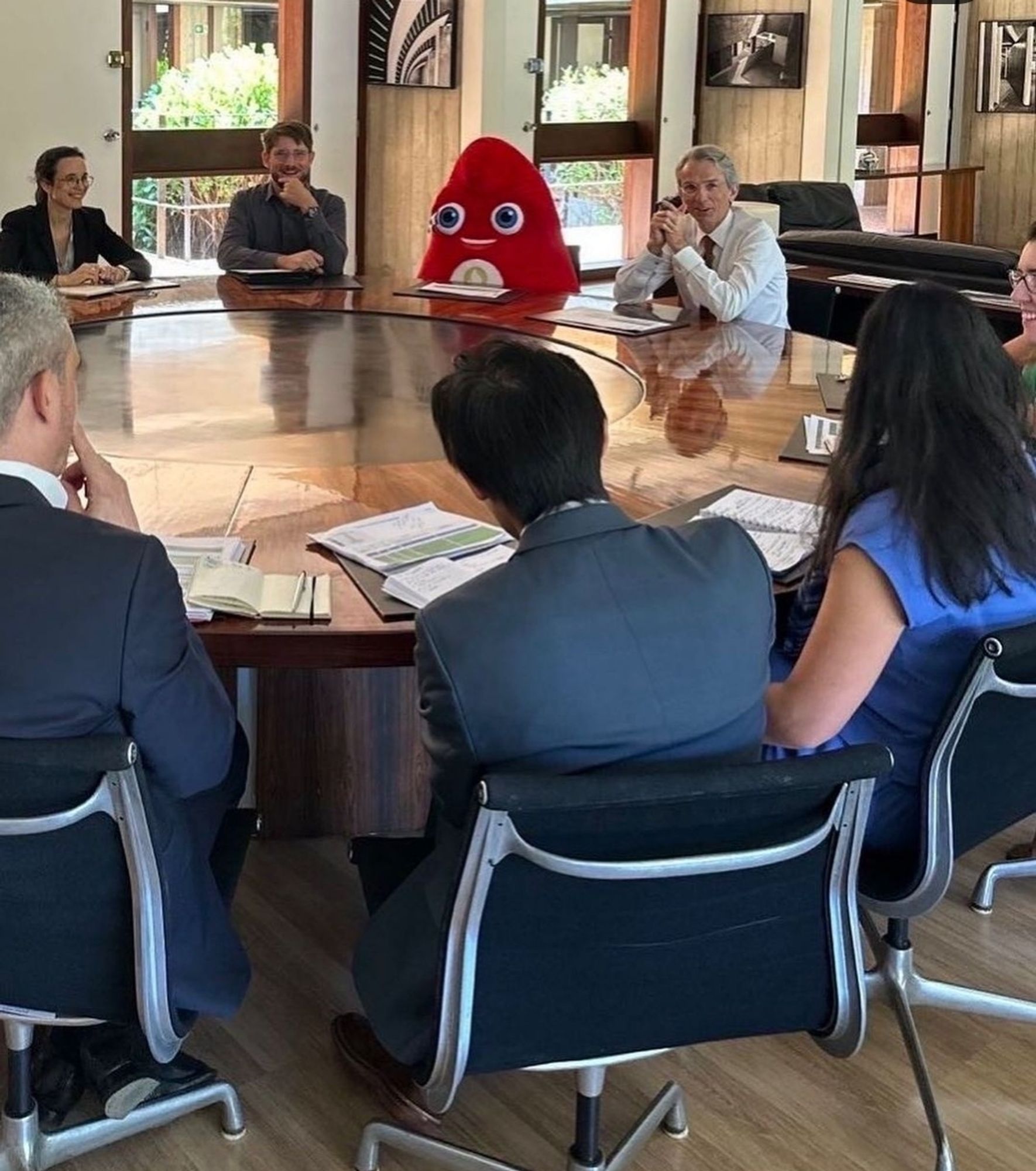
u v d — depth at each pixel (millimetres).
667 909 1583
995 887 2799
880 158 10922
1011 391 1942
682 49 9555
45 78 7164
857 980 1694
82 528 1641
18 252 5285
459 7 8203
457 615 1557
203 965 1785
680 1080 2273
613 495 2674
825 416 3303
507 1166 1975
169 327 4465
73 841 1618
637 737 1574
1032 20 10797
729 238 4688
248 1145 2115
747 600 1644
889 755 1562
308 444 3168
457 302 4836
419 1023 1671
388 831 2965
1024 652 1810
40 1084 2107
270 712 2844
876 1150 2137
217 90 7992
